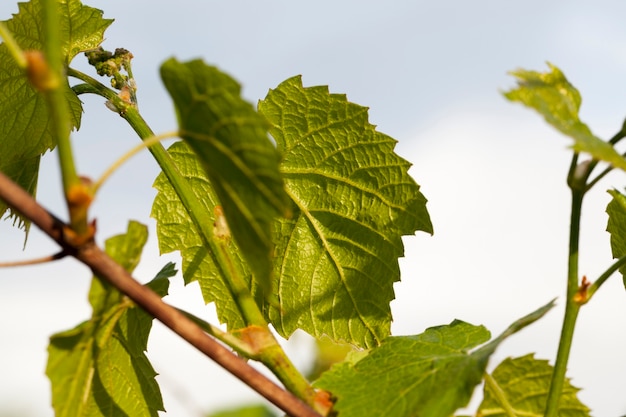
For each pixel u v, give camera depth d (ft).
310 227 2.41
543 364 2.09
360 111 2.35
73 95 2.31
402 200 2.37
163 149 2.17
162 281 2.04
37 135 2.45
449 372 1.94
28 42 2.35
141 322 2.09
